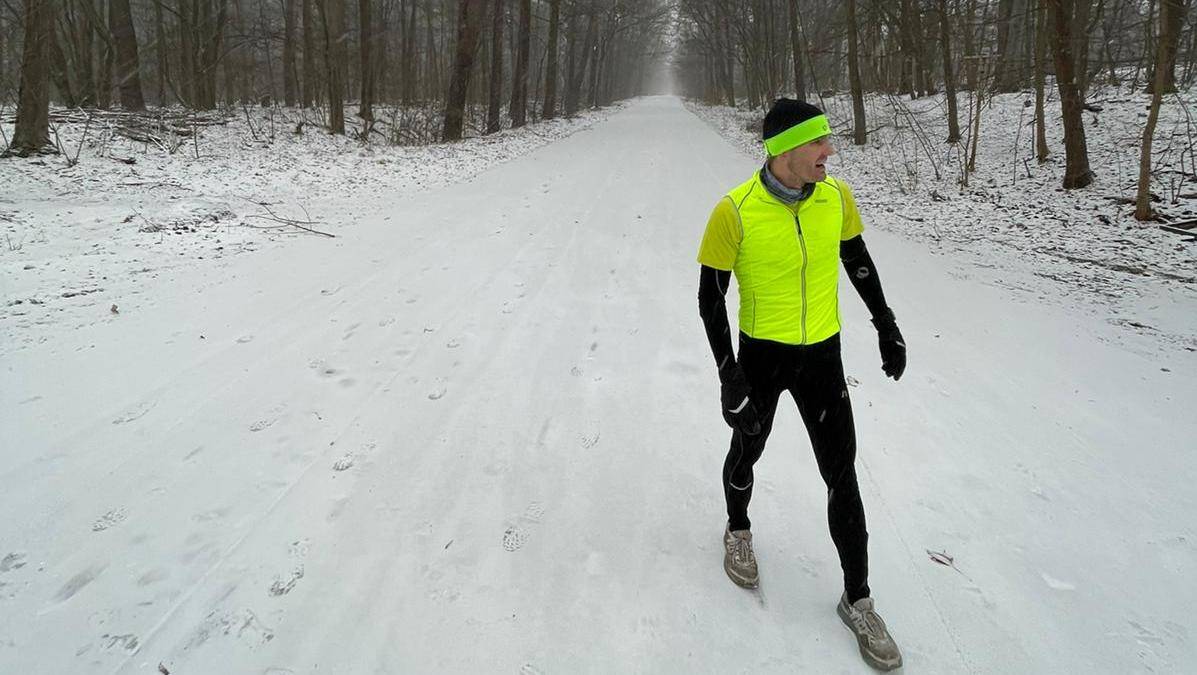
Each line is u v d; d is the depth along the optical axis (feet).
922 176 42.55
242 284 19.76
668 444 11.44
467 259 22.47
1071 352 15.31
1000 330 16.72
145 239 23.80
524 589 8.16
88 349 15.01
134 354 14.84
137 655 7.22
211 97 68.85
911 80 78.43
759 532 9.21
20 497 9.91
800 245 6.98
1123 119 43.91
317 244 24.48
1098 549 8.82
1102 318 17.81
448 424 12.10
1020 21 62.85
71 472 10.55
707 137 70.64
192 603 7.94
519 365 14.55
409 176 41.75
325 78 69.97
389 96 113.39
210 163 39.68
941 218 32.07
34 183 30.60
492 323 16.90
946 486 10.20
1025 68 41.34
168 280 19.89
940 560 8.63
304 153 47.55
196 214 27.55
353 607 7.87
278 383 13.62
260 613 7.79
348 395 13.16
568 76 130.62
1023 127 48.44
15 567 8.53
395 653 7.23
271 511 9.64
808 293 7.16
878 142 56.85
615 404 12.84
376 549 8.86
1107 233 27.63
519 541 9.02
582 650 7.28
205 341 15.65
